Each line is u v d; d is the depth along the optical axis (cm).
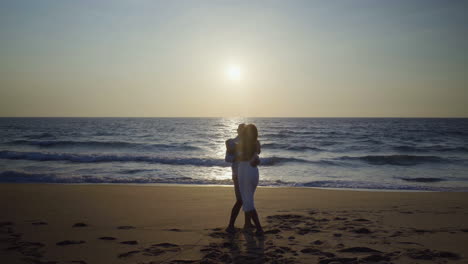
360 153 2266
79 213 628
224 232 489
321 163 1680
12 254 394
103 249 412
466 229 500
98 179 1121
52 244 433
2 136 3844
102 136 3953
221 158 1648
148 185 1030
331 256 379
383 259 364
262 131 4941
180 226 529
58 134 4250
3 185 984
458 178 1254
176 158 1645
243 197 476
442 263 354
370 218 580
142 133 4562
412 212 634
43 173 1227
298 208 676
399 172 1420
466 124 8138
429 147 2592
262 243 432
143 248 416
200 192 878
